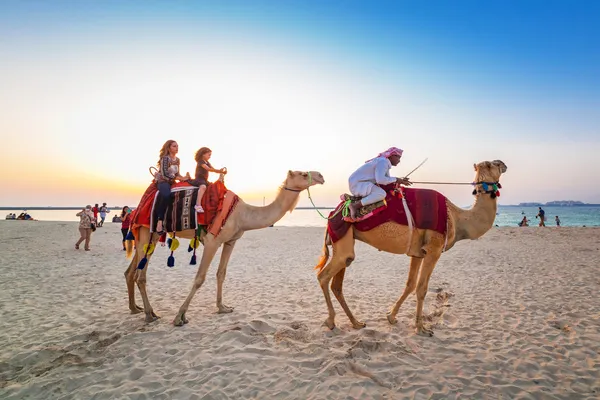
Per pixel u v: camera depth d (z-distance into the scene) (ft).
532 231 67.10
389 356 13.85
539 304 21.02
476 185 16.65
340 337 15.87
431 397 11.16
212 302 22.12
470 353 14.26
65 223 95.76
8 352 14.71
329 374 12.51
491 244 51.29
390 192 15.94
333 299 22.70
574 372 12.82
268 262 39.04
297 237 69.10
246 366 13.12
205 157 19.01
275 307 20.75
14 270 33.14
